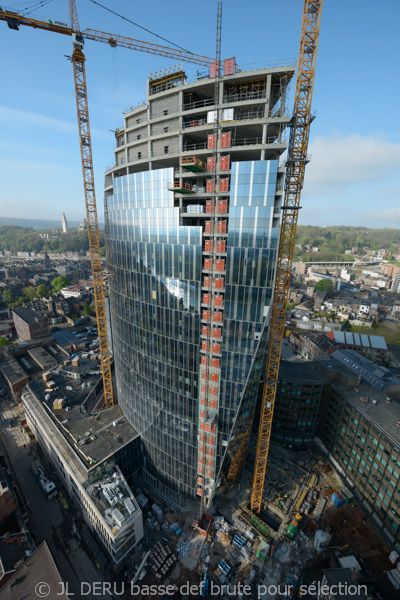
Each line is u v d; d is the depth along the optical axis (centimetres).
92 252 11681
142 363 8825
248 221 6247
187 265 7075
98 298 12106
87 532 8219
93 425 10112
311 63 6531
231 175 6212
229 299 6769
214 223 6744
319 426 11744
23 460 10838
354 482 9669
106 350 12662
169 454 8869
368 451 9131
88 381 13062
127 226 8256
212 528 8450
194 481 8631
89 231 11375
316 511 9056
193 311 7281
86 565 7500
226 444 7812
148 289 8012
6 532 7719
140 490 9675
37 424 10806
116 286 9531
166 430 8706
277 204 6153
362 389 10838
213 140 6450
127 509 7306
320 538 8150
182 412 8194
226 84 6525
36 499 9300
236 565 7525
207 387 7594
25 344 18075
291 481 10094
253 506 8912
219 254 6769
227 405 7494
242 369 7075
